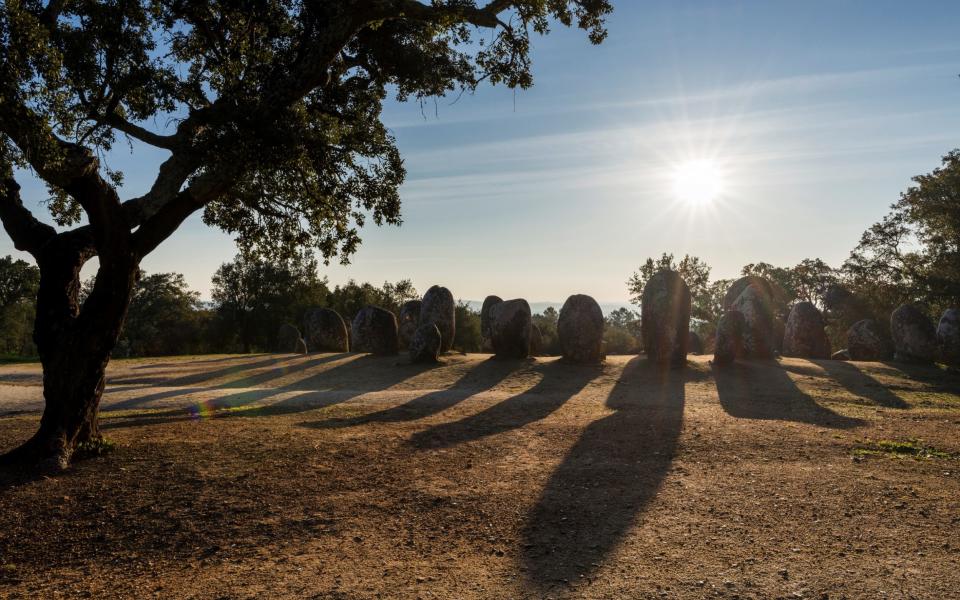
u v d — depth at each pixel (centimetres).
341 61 1220
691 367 2245
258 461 941
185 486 827
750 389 1853
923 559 583
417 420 1337
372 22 1020
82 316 957
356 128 1252
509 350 2503
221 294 5544
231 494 796
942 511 716
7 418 1436
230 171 984
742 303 2552
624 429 1220
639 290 5153
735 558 594
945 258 3672
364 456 982
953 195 3591
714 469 913
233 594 540
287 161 1030
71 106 982
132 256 972
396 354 2834
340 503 767
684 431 1194
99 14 950
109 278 956
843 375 2100
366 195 1209
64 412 942
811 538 641
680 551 614
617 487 830
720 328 2289
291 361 2786
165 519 721
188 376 2402
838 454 999
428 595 528
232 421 1311
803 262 5244
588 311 2391
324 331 3350
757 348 2473
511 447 1063
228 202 1346
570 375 2156
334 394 1820
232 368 2608
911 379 2053
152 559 625
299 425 1253
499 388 1961
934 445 1067
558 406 1564
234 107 991
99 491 813
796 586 531
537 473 898
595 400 1681
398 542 653
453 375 2222
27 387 2145
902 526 671
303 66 973
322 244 1281
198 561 617
